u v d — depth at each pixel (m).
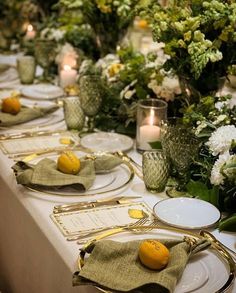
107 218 1.31
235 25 1.48
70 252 1.18
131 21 2.24
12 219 1.51
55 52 2.54
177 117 1.70
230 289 1.05
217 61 1.55
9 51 3.16
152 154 1.46
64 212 1.34
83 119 1.91
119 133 1.89
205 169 1.46
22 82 2.48
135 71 1.91
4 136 1.83
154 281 1.00
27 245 1.42
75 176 1.44
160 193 1.46
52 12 2.99
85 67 2.25
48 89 2.34
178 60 1.56
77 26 2.63
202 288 1.04
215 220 1.29
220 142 1.35
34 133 1.86
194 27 1.45
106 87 1.93
